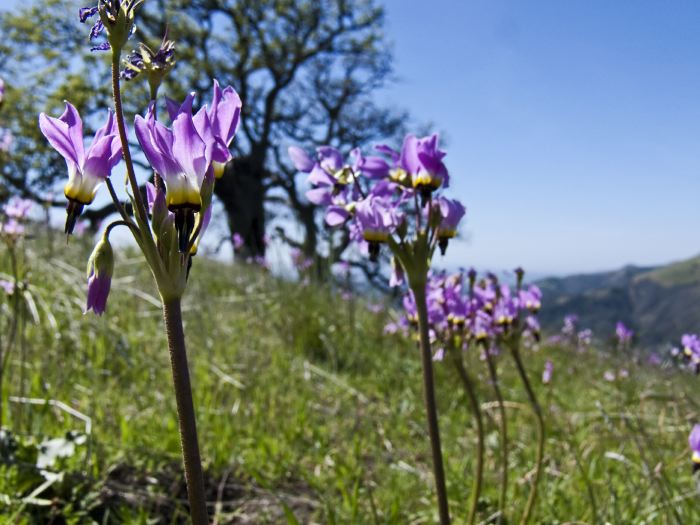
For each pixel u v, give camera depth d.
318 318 0.50
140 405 0.31
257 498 0.25
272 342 0.47
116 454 0.25
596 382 0.50
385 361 0.47
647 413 0.37
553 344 0.65
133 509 0.22
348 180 0.18
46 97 1.96
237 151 2.36
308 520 0.24
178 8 2.28
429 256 0.17
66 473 0.21
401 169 0.17
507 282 0.22
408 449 0.32
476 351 0.40
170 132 0.10
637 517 0.23
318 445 0.30
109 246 0.11
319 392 0.39
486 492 0.26
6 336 0.34
